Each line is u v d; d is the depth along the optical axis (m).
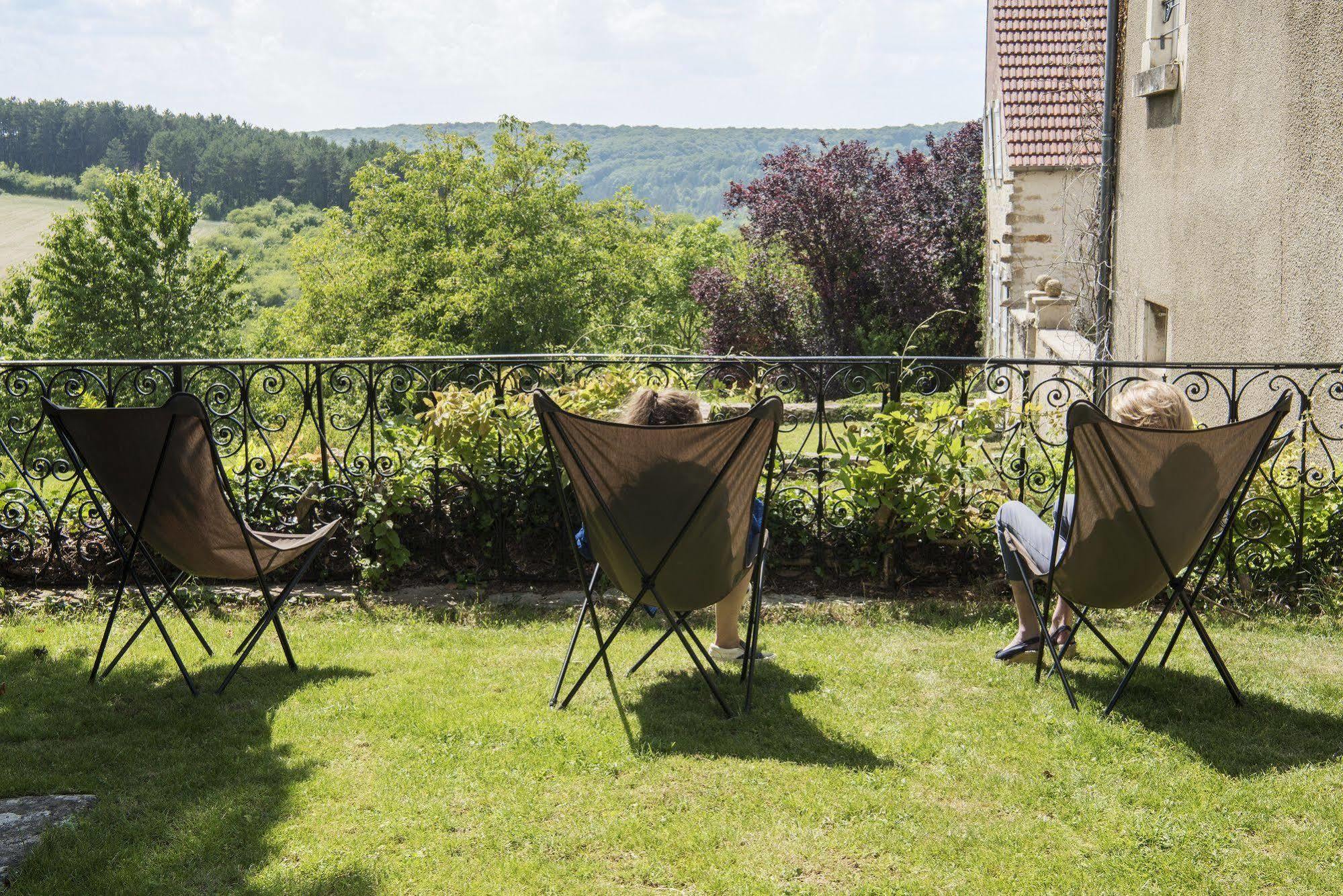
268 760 3.15
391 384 5.32
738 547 3.52
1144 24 9.73
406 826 2.74
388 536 5.09
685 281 49.03
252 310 41.03
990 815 2.82
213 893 2.44
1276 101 6.55
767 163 27.86
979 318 26.58
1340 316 5.72
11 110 109.69
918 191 28.41
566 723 3.43
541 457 5.14
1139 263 9.91
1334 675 3.87
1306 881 2.48
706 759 3.14
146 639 4.39
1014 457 5.15
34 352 37.19
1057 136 17.09
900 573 5.14
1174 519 3.37
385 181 37.91
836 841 2.67
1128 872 2.53
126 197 37.84
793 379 5.24
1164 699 3.63
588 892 2.45
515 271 34.81
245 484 5.25
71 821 2.75
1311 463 5.68
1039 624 3.82
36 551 5.18
